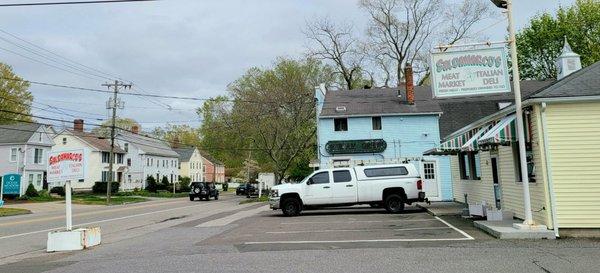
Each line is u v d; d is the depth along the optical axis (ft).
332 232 45.11
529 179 43.65
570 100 38.68
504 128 41.57
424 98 111.55
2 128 174.29
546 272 25.30
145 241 43.98
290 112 153.69
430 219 54.34
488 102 108.47
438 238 38.50
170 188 232.73
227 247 37.17
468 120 104.47
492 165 57.62
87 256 35.78
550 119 39.47
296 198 67.51
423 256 30.50
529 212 38.88
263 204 111.14
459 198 79.20
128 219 75.61
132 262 31.55
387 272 26.00
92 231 41.91
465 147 51.06
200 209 99.30
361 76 168.76
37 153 173.06
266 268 27.94
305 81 159.12
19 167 164.76
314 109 153.38
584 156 38.65
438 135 101.45
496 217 45.85
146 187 221.66
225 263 29.94
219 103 169.07
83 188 205.16
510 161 49.73
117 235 51.72
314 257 31.17
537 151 40.34
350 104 110.73
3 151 166.50
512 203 49.39
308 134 155.74
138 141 251.60
